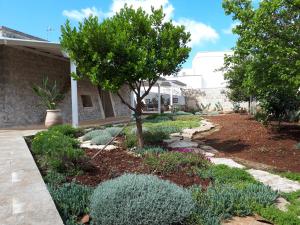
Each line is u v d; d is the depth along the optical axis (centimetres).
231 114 2572
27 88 1647
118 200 404
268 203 511
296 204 529
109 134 1138
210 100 3444
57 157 674
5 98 1495
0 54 1501
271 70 845
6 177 538
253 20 798
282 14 805
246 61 976
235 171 673
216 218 448
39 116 1730
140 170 703
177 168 707
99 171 697
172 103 3431
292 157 881
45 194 441
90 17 855
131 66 852
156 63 885
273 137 1148
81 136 1280
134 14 903
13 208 389
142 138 955
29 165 631
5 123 1490
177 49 895
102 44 845
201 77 4584
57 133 922
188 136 1245
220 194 516
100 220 401
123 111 2711
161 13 928
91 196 459
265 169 778
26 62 1644
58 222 345
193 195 503
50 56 1823
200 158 765
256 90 1005
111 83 867
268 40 820
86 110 2114
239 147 1030
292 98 1274
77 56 870
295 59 801
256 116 1459
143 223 392
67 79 1986
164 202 411
